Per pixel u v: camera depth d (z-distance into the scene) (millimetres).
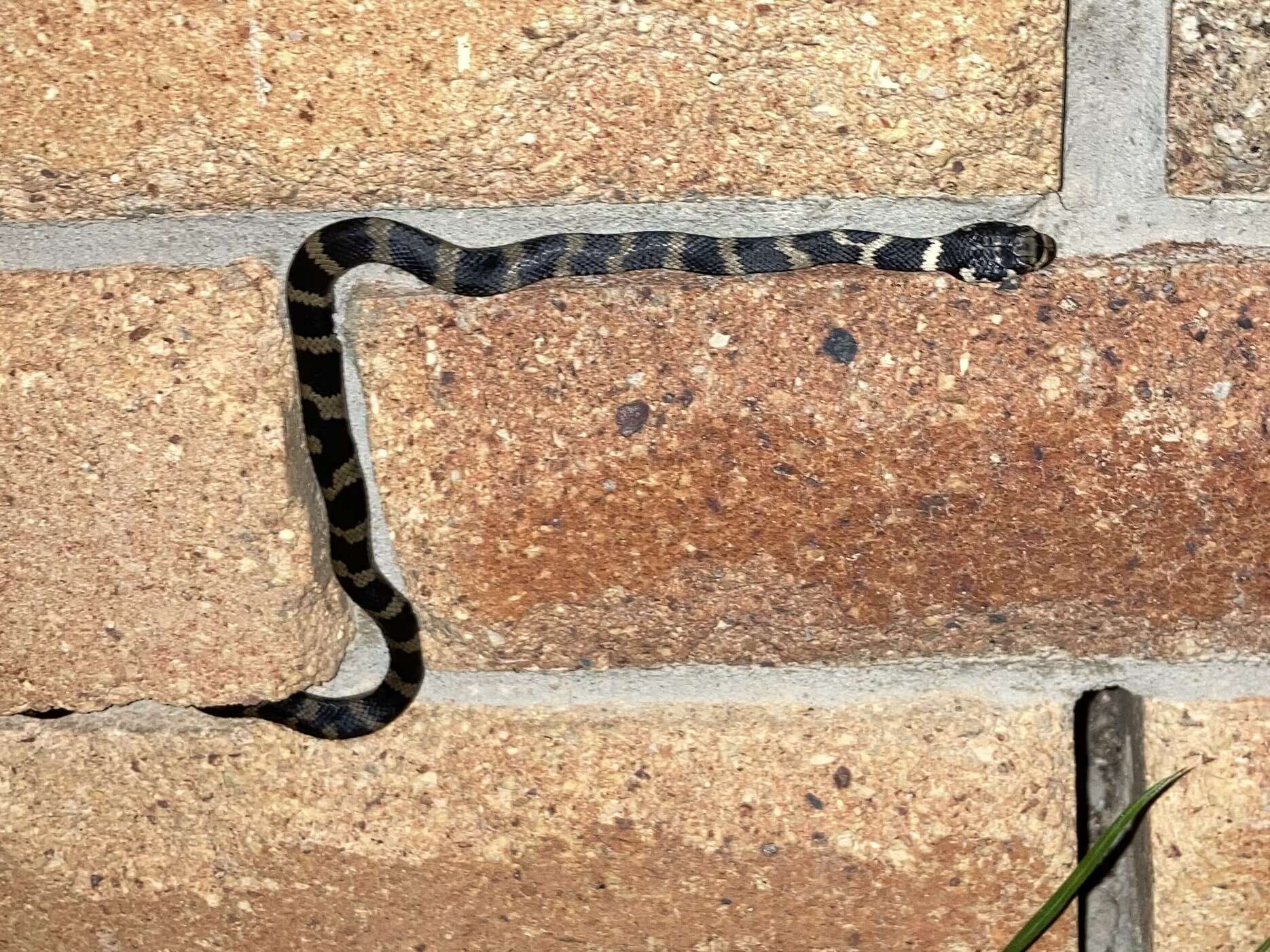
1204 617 321
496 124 308
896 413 313
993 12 300
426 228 314
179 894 340
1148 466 314
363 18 303
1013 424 313
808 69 304
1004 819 327
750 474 318
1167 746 325
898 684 328
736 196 312
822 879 332
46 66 306
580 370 315
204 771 335
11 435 317
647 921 337
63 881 340
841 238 309
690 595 325
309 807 335
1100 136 307
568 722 331
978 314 310
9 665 327
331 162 311
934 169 309
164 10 303
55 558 322
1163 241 310
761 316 312
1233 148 306
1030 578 321
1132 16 303
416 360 315
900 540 320
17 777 336
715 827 331
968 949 334
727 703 330
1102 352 311
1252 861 326
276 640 326
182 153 311
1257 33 302
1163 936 331
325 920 341
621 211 313
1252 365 310
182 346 315
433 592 326
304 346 313
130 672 328
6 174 312
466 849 335
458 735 333
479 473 319
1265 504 314
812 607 325
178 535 321
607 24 303
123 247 315
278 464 318
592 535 322
